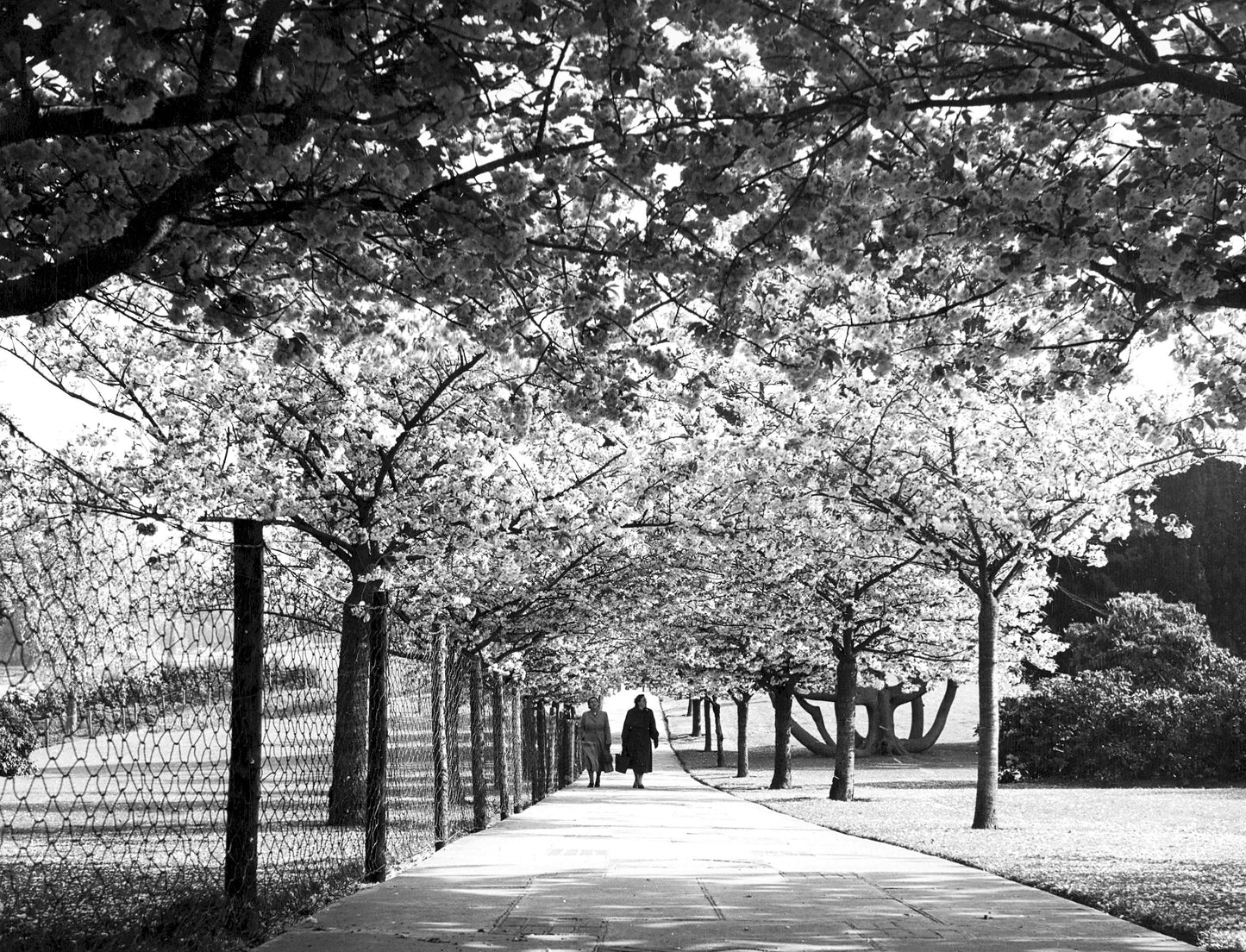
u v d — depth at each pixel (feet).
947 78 19.80
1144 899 26.53
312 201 21.21
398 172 20.53
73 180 21.31
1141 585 166.81
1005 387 47.39
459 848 36.06
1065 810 69.51
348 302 27.48
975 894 26.50
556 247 24.20
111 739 15.97
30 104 17.83
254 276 26.22
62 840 33.06
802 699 160.45
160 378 48.42
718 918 22.09
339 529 48.70
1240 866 34.65
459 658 43.21
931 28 19.54
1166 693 110.01
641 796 83.46
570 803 70.95
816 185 22.49
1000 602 69.56
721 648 96.43
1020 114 21.72
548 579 62.95
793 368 27.58
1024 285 26.43
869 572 69.77
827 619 77.15
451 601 52.54
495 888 25.85
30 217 22.56
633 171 21.40
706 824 49.90
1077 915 23.38
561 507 50.42
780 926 21.09
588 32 18.63
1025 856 37.78
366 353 41.52
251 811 19.51
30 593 14.02
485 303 26.43
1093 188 22.41
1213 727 106.52
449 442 49.73
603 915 22.06
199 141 21.91
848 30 19.48
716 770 146.41
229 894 19.27
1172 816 63.57
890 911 23.44
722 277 23.79
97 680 15.35
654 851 35.88
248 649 19.69
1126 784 106.11
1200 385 28.73
